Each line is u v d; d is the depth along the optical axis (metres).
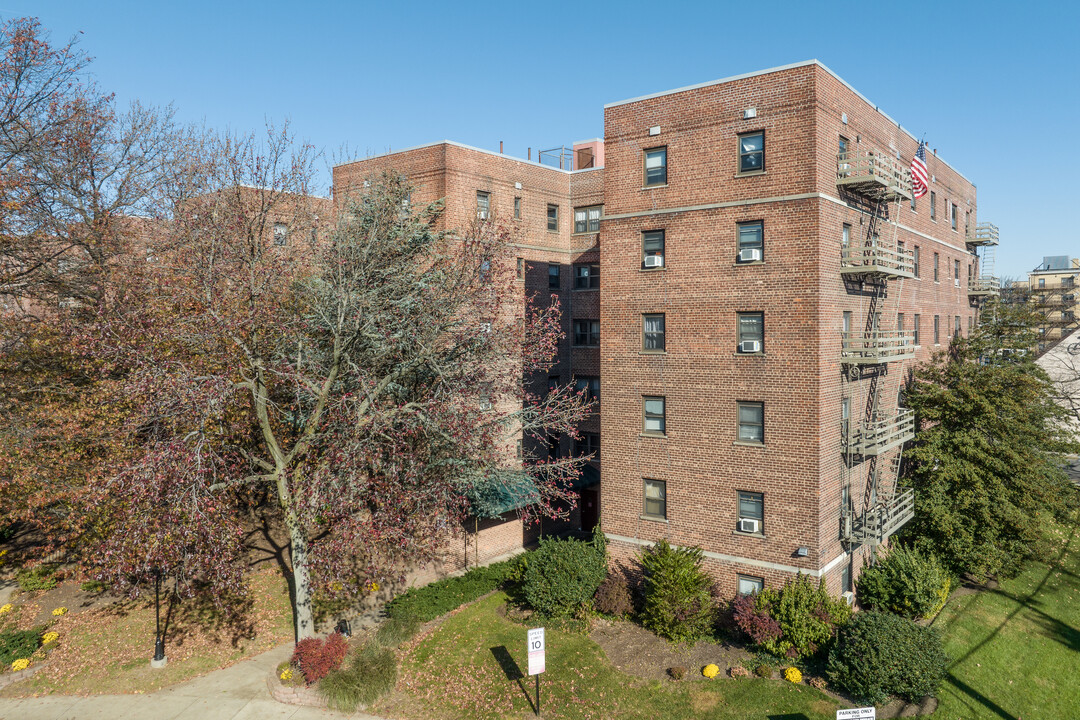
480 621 25.05
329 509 21.75
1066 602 29.45
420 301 24.38
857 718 15.34
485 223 29.02
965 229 44.66
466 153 33.28
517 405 33.69
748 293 24.59
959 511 30.00
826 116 23.98
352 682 20.06
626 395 27.27
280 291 24.92
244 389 22.88
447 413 22.58
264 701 19.94
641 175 26.95
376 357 24.28
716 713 19.30
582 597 25.20
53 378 25.20
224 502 22.83
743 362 24.69
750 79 24.56
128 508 20.00
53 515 24.66
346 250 25.22
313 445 23.27
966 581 30.83
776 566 24.08
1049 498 30.45
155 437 20.22
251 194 30.84
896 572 25.52
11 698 20.03
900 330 29.44
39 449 23.03
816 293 23.28
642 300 26.88
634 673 21.39
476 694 20.31
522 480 28.22
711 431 25.38
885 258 25.52
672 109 26.17
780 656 22.06
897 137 30.97
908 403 32.41
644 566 25.20
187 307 23.36
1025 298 76.00
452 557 30.78
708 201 25.42
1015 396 31.62
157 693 20.28
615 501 27.62
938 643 20.86
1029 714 20.52
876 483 28.42
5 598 25.94
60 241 27.77
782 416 23.95
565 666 21.78
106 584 26.48
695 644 23.16
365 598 27.00
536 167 36.94
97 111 31.22
